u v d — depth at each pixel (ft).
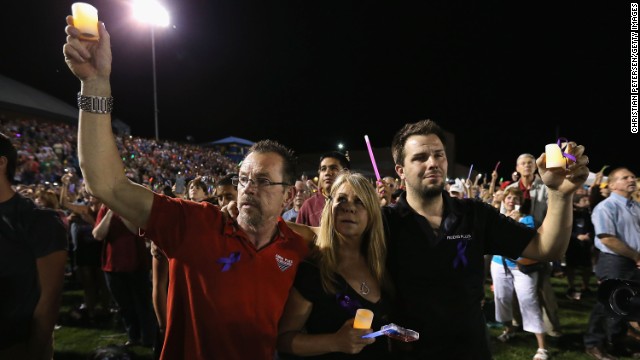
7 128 49.52
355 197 5.95
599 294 6.71
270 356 5.47
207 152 89.15
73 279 23.02
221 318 5.15
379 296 5.96
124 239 13.26
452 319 5.81
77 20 4.32
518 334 15.29
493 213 6.40
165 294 9.12
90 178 4.57
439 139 6.28
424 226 6.08
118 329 15.99
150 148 70.49
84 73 4.44
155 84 72.08
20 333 5.82
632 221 12.51
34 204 6.22
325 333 5.64
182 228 5.28
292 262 5.75
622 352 13.38
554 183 5.65
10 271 5.67
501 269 14.48
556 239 5.81
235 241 5.41
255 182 5.51
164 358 5.39
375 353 5.83
